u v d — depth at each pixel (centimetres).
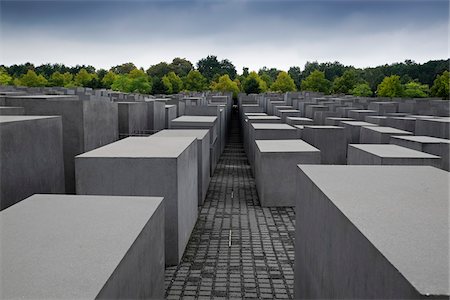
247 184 1245
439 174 461
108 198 434
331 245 346
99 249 303
